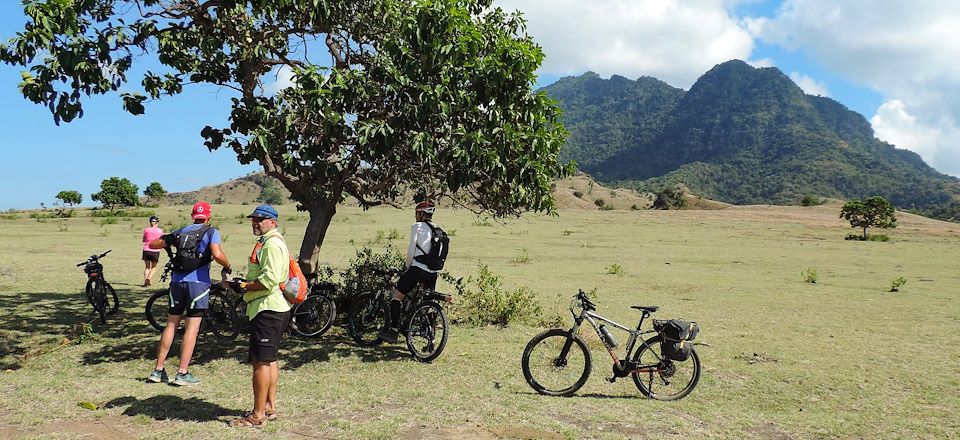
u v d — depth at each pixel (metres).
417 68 7.70
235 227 49.28
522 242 39.47
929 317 13.44
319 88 7.17
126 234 37.44
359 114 8.30
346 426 5.09
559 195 194.38
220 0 7.88
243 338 8.87
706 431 5.40
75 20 6.49
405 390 6.40
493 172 8.52
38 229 41.50
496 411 5.68
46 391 5.88
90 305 11.38
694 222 78.06
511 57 7.94
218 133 8.27
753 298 16.22
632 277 20.86
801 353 9.34
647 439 5.07
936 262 31.91
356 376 7.00
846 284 20.67
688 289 17.80
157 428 4.93
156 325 9.34
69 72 6.51
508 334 9.95
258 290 5.11
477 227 56.81
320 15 8.25
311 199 9.69
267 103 8.02
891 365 8.65
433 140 7.91
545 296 15.44
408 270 7.92
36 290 13.16
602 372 7.65
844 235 61.78
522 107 8.52
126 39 7.34
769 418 5.98
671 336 6.46
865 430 5.69
